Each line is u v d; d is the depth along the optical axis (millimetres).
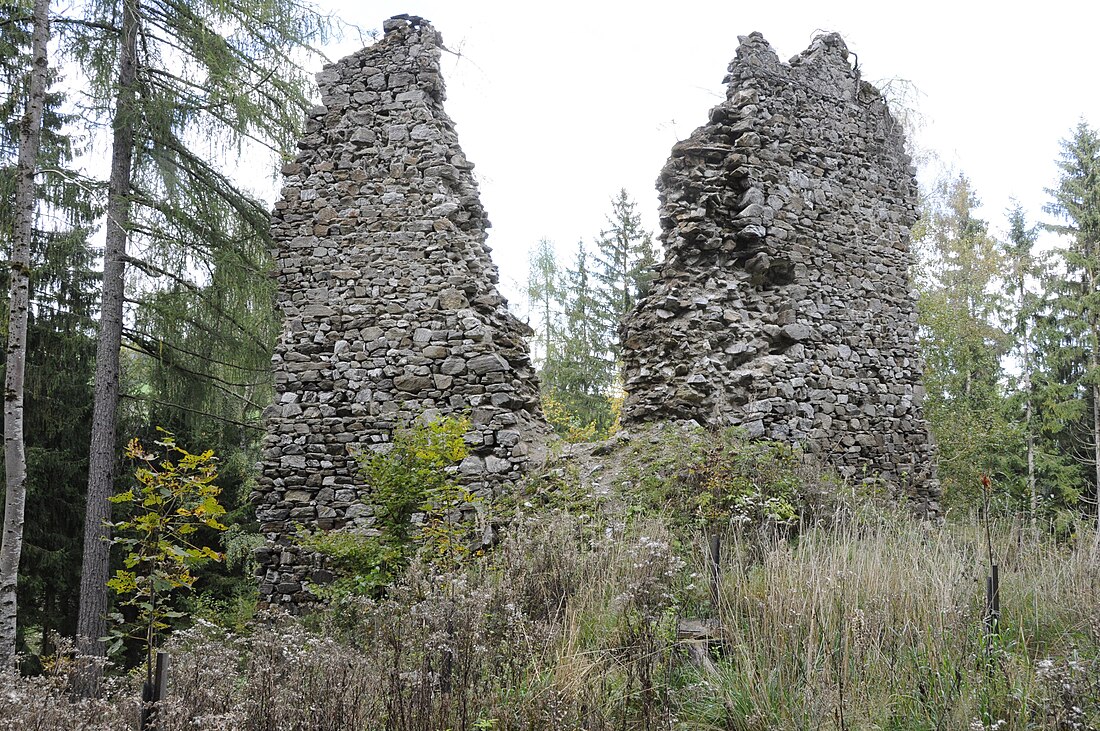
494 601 5406
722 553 6723
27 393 13625
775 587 5312
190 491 5891
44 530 14344
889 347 11688
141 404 15047
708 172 11039
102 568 11469
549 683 4461
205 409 13359
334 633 6770
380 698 4453
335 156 10570
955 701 4207
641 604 5305
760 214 10812
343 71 10750
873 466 11156
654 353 10633
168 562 5918
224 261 12180
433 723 4156
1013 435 19484
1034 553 6453
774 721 4238
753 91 11172
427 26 10742
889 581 5203
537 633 4992
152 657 5312
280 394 10125
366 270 10242
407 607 5832
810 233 11219
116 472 14750
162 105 11500
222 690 4551
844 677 4363
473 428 9594
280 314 11875
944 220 24672
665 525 7473
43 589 14133
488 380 9734
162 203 11750
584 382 24125
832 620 4855
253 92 12195
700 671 4809
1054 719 3939
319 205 10484
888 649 4645
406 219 10281
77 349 13984
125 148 11977
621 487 8828
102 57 11516
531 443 9906
